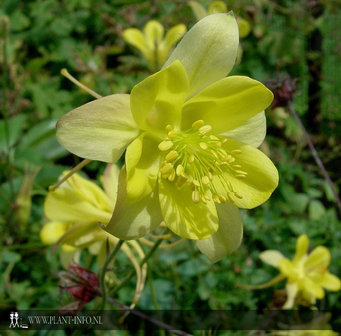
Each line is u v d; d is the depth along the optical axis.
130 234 0.24
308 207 0.61
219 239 0.26
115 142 0.24
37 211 0.46
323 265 0.40
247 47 0.73
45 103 0.62
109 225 0.24
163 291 0.42
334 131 0.71
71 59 0.66
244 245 0.48
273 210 0.53
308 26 0.75
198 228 0.25
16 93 0.57
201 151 0.26
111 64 0.70
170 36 0.37
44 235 0.33
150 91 0.24
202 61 0.25
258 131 0.26
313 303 0.40
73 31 0.72
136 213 0.25
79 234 0.30
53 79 0.64
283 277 0.40
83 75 0.64
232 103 0.25
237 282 0.45
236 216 0.26
